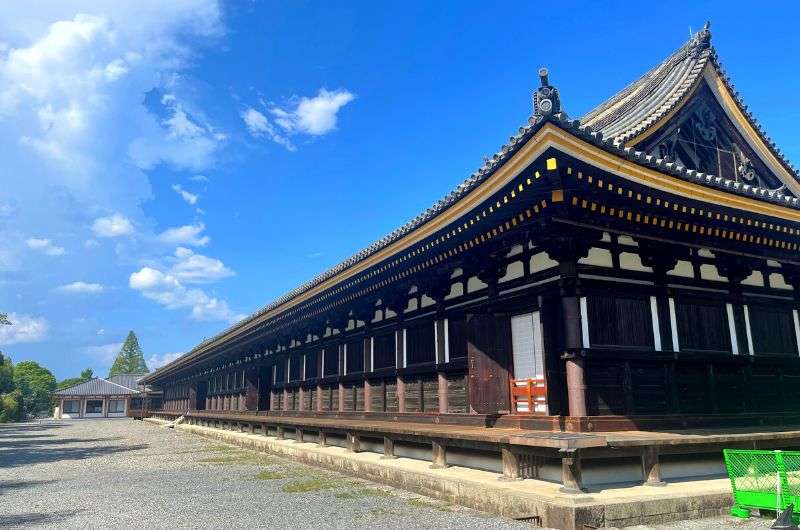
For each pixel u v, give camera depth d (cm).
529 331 1152
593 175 945
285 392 2533
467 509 1002
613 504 819
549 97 857
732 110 1453
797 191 1580
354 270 1591
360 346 1881
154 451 2577
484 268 1241
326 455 1686
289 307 2134
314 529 884
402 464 1340
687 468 1048
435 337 1452
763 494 857
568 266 1041
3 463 2198
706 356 1171
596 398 1019
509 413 1163
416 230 1252
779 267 1405
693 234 1188
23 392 9038
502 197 1020
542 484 969
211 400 4159
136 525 955
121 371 14250
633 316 1098
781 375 1311
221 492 1297
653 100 1438
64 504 1195
